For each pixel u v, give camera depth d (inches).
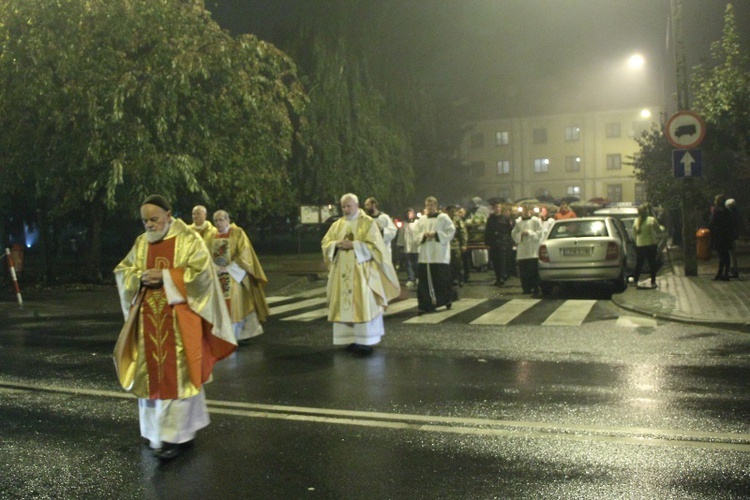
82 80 692.7
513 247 811.4
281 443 234.1
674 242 1204.5
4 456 225.0
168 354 217.8
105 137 697.0
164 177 699.4
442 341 412.8
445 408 272.1
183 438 219.6
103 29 706.2
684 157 647.1
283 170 888.3
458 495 188.4
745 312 466.0
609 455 216.4
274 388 308.8
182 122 749.9
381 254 383.6
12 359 383.2
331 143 1107.3
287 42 1150.3
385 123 1233.4
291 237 1809.8
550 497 185.8
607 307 538.0
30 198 827.4
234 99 774.5
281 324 500.1
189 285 217.9
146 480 203.3
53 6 677.9
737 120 708.7
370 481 199.5
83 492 195.3
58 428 254.7
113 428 254.7
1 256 788.6
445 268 535.8
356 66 1152.2
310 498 188.4
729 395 282.0
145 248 223.3
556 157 2657.5
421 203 1673.2
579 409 266.5
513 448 224.7
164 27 733.3
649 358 352.2
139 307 220.8
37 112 709.3
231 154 772.6
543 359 356.5
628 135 2576.3
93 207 793.6
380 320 388.5
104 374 344.5
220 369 349.4
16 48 681.0
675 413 259.0
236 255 408.8
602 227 635.5
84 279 815.1
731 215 636.1
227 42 763.4
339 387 309.0
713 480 195.3
